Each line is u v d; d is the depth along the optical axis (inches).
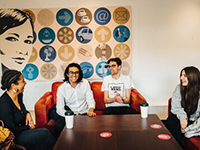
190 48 123.6
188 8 120.8
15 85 71.5
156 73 126.4
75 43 123.3
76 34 122.6
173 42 123.5
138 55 125.3
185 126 72.6
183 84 78.0
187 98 77.7
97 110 110.0
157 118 72.1
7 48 123.1
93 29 122.3
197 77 75.4
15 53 123.5
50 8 120.9
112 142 53.4
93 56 124.2
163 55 124.7
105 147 50.9
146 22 122.5
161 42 123.7
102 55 124.0
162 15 121.6
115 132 59.8
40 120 90.3
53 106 99.7
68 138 56.5
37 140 70.8
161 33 123.0
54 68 125.0
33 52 123.6
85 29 122.2
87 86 96.3
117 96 91.8
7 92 72.6
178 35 122.9
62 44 123.3
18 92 73.4
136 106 93.0
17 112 72.7
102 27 122.0
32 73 125.2
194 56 124.0
